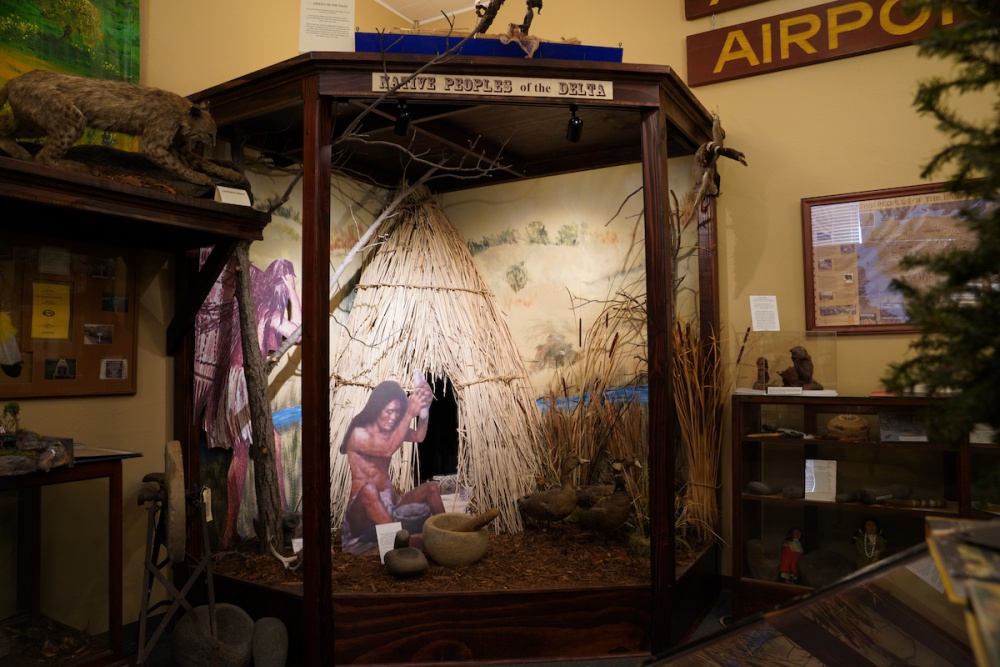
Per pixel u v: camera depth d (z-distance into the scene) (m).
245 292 3.33
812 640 1.12
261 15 3.95
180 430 3.38
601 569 3.18
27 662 2.37
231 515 3.63
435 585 3.00
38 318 2.86
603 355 4.19
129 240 3.09
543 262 4.48
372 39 2.82
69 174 2.32
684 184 4.08
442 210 4.67
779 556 3.38
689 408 3.78
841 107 3.65
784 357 3.49
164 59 3.42
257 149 3.79
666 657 1.21
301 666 2.84
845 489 3.38
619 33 4.30
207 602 3.19
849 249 3.60
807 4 3.73
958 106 3.35
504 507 3.80
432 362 3.93
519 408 4.07
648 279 2.89
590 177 4.34
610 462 3.79
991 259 0.74
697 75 4.00
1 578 2.33
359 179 4.37
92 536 2.54
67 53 2.96
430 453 3.85
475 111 3.41
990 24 0.79
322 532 2.73
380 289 4.08
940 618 1.07
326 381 2.77
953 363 0.75
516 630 2.90
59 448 2.41
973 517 2.87
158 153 2.68
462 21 5.05
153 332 3.35
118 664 2.58
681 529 3.67
